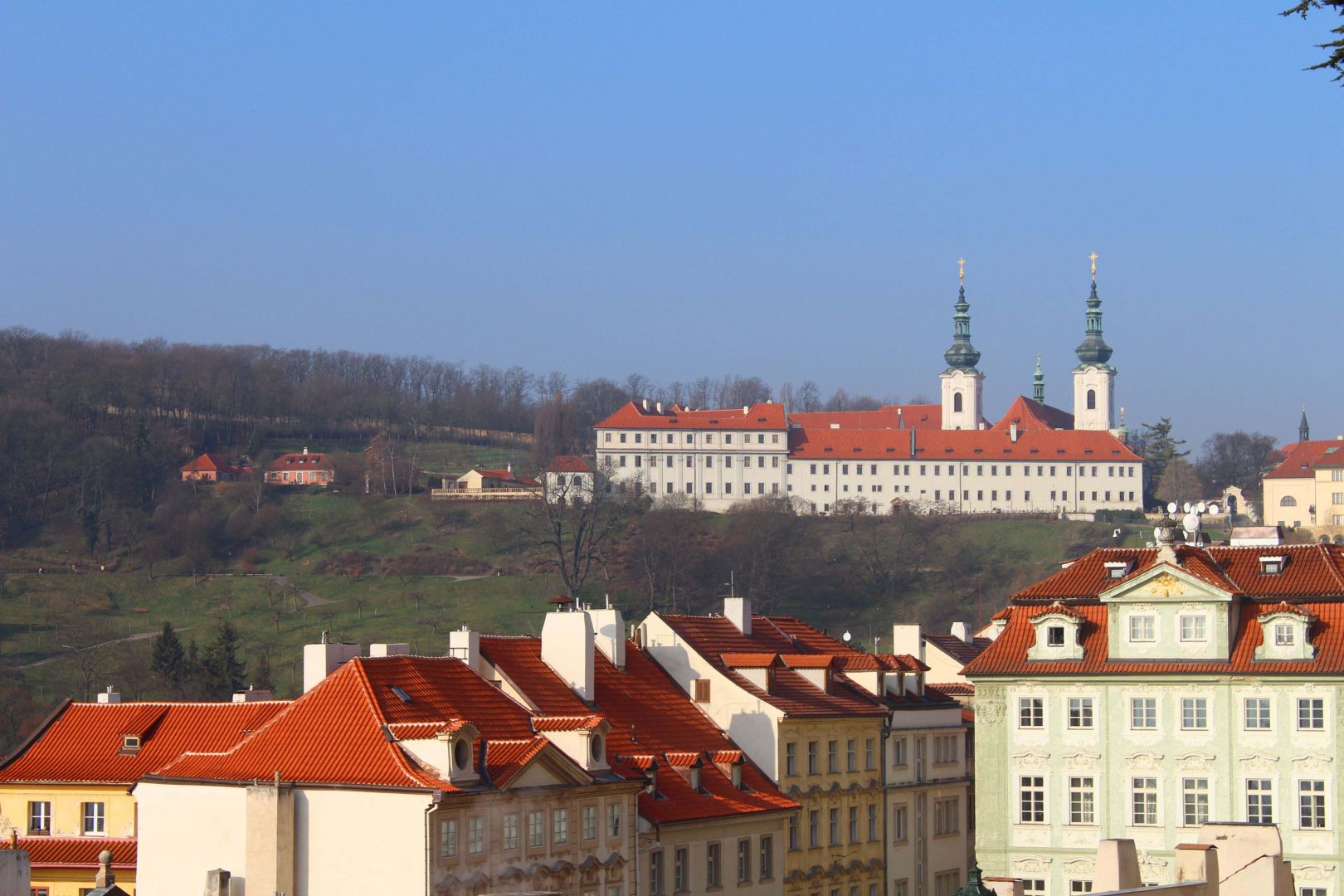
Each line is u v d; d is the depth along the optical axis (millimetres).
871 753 160875
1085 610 147625
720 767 138625
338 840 103000
